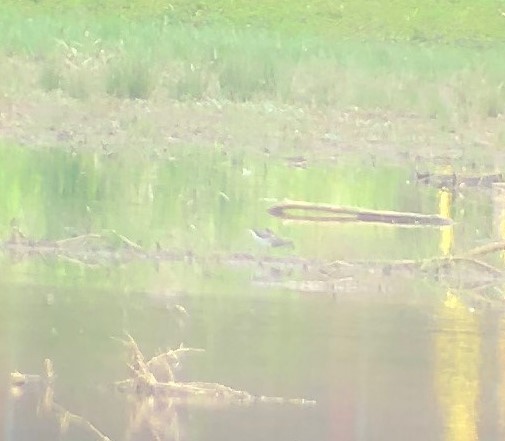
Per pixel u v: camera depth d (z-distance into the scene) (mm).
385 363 25469
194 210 40000
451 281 34375
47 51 54594
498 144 54531
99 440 20984
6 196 39750
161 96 53531
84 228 36562
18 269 31734
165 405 22484
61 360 24266
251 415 22312
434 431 22141
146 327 26766
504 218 42438
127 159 47062
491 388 24484
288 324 27812
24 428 21062
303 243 36688
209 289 30906
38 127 49562
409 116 56125
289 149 50875
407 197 44875
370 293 31922
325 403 23078
